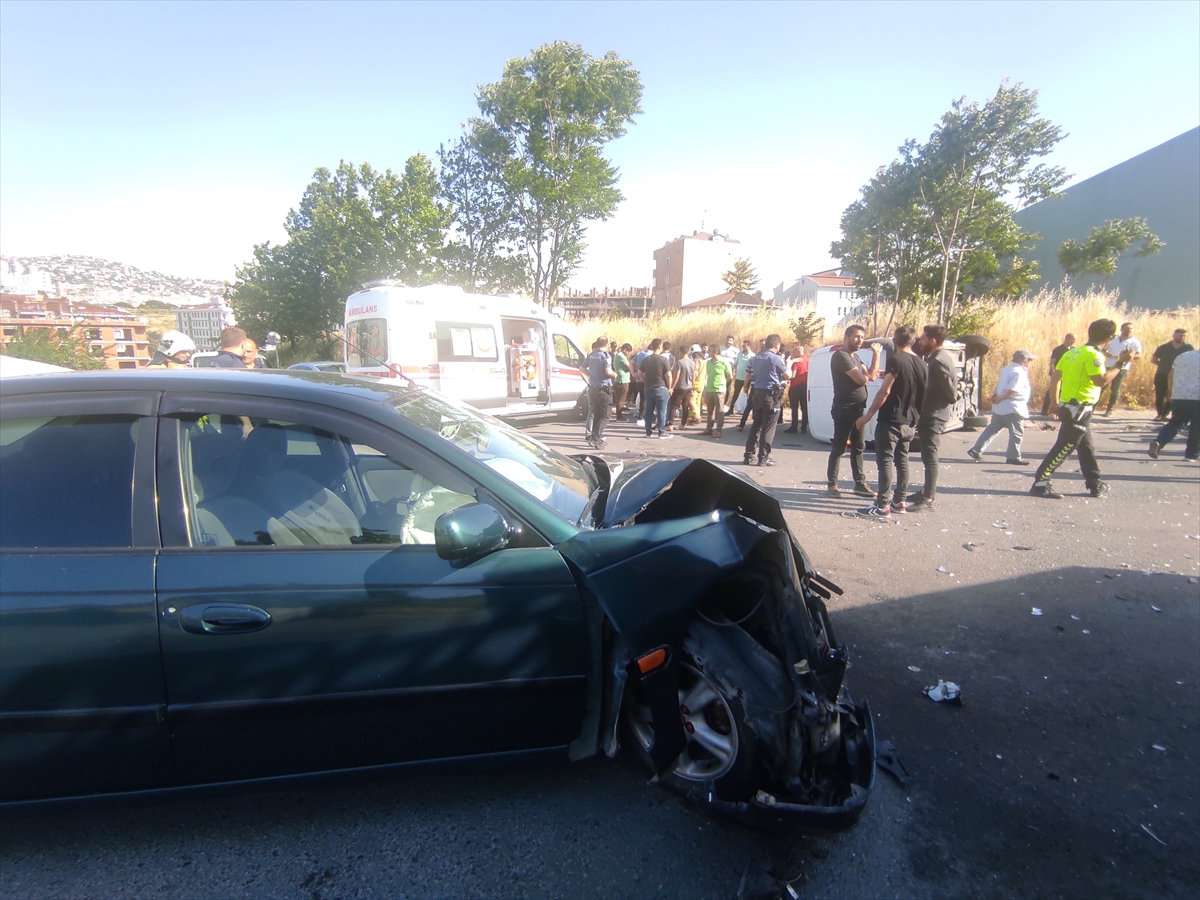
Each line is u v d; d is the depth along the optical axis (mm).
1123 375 12648
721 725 2271
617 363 14672
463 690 2244
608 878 2180
